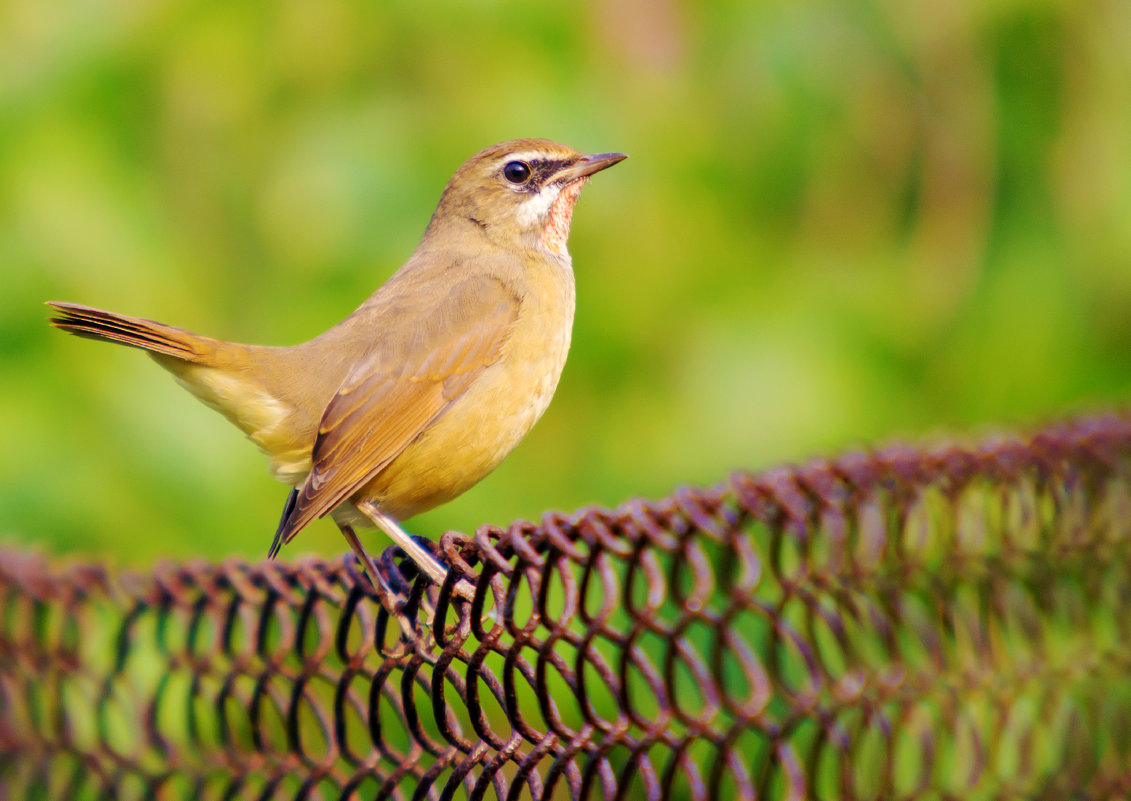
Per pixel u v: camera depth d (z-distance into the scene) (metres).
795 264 11.61
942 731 7.18
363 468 8.34
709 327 11.23
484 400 8.72
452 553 5.72
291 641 7.65
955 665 7.21
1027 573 7.43
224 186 11.51
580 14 11.40
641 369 11.36
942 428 11.41
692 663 5.79
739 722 5.90
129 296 11.06
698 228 11.35
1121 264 11.36
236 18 11.37
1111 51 11.46
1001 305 11.55
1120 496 7.65
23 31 11.38
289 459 8.72
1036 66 11.70
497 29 11.30
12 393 10.57
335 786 7.02
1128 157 11.44
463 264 9.41
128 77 11.30
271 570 7.03
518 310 9.01
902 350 11.48
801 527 6.40
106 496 10.48
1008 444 7.33
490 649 5.56
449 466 8.70
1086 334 11.51
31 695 7.93
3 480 10.30
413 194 11.15
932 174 11.70
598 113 11.23
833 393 11.10
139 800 7.68
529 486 11.23
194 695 7.41
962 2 11.55
